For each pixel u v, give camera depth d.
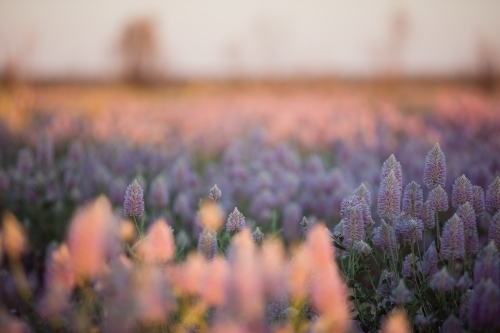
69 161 3.63
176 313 1.75
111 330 1.55
